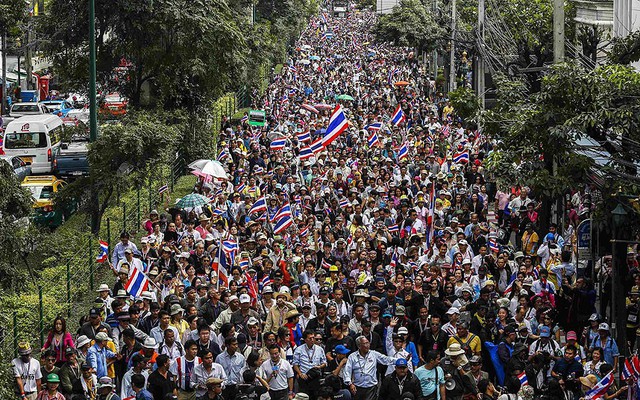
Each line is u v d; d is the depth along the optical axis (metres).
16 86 111.06
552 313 32.47
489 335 30.17
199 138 65.69
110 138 45.41
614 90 33.50
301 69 133.25
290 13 138.12
